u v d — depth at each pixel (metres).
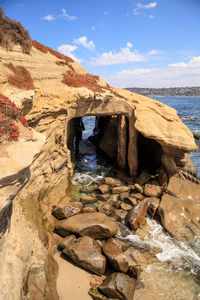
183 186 18.38
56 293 8.61
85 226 12.27
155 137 19.98
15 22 16.81
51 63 21.22
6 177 5.95
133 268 10.27
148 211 15.81
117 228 13.02
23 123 8.75
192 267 11.02
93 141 38.53
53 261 10.16
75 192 19.17
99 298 8.74
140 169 24.69
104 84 27.83
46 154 15.88
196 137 42.22
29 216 10.37
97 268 9.91
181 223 14.39
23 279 7.22
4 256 6.73
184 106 133.38
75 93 18.92
